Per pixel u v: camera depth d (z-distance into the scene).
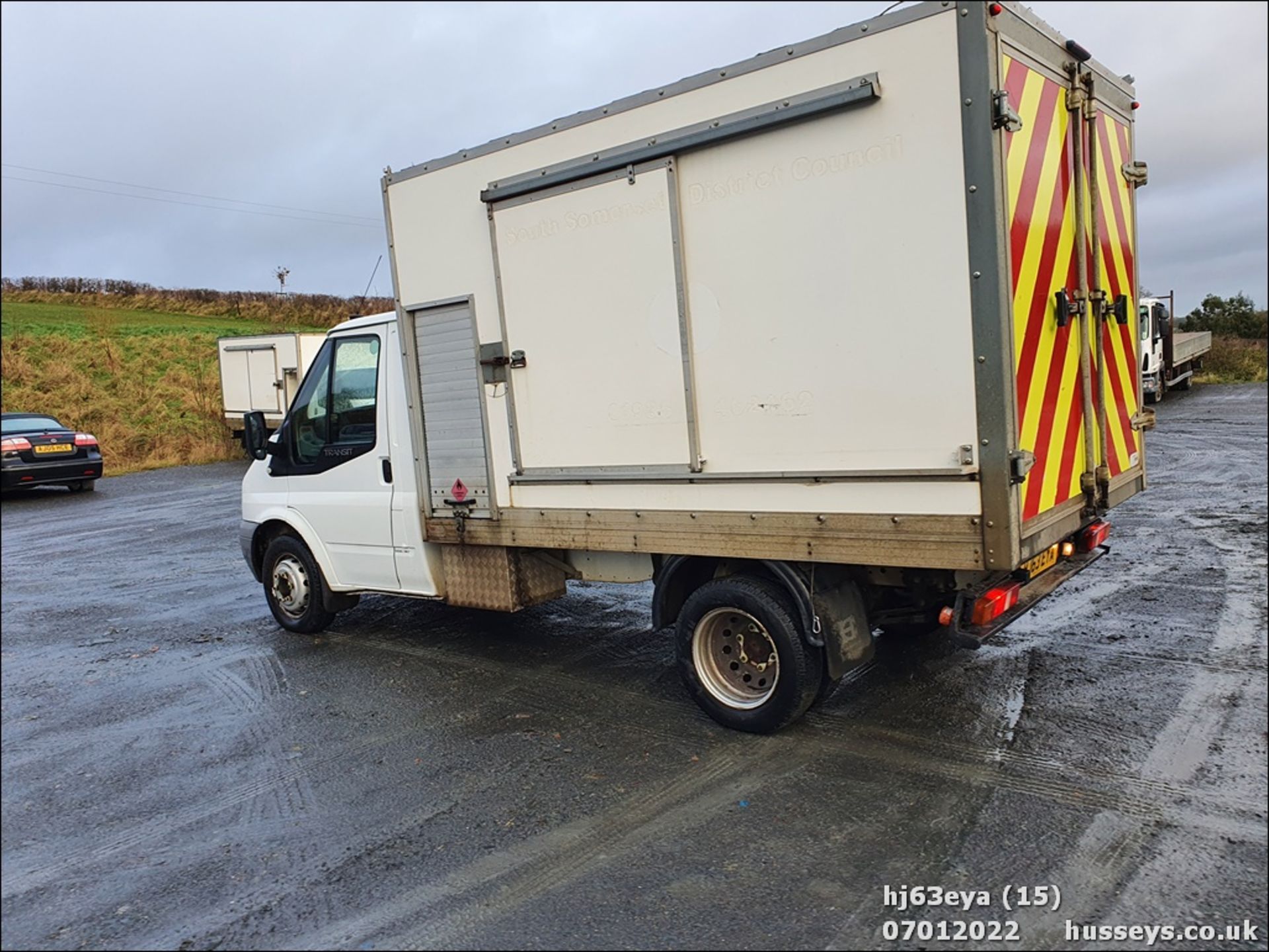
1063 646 5.39
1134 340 5.15
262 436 6.82
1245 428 15.35
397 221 5.50
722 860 3.33
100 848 3.74
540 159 4.72
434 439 5.57
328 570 6.52
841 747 4.24
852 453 3.82
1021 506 3.60
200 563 10.50
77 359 30.16
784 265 3.92
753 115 3.90
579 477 4.77
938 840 3.37
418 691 5.45
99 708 5.57
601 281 4.54
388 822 3.81
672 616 4.73
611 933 2.94
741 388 4.12
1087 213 4.34
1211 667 4.87
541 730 4.71
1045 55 3.90
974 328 3.46
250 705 5.43
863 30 3.60
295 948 2.97
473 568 5.59
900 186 3.58
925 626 5.54
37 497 17.88
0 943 3.10
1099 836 3.31
